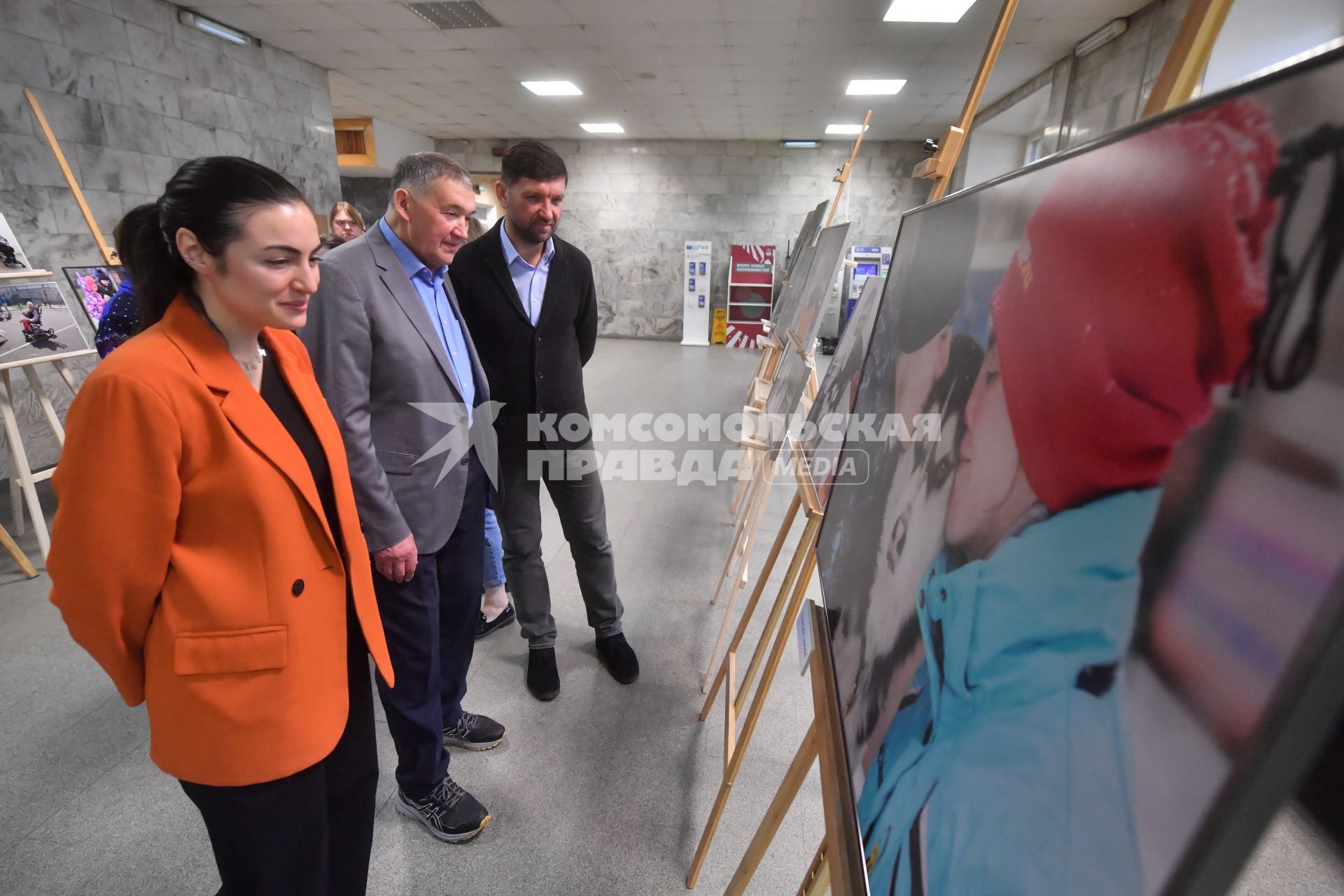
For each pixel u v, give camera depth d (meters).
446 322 1.39
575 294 1.70
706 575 2.54
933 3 4.08
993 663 0.37
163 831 1.38
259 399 0.78
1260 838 0.19
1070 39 4.68
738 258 8.82
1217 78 3.03
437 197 1.20
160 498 0.70
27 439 3.58
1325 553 0.18
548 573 2.52
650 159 9.01
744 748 1.18
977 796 0.35
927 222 0.76
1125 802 0.25
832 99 6.43
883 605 0.61
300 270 0.75
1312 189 0.21
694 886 1.28
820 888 0.74
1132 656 0.26
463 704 1.78
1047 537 0.34
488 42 4.98
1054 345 0.38
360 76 5.96
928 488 0.55
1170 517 0.26
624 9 4.28
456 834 1.36
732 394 5.87
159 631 0.76
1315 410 0.19
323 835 0.91
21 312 2.51
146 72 4.15
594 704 1.79
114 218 3.98
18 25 3.45
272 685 0.80
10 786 1.49
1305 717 0.18
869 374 0.91
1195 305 0.26
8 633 2.08
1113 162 0.35
